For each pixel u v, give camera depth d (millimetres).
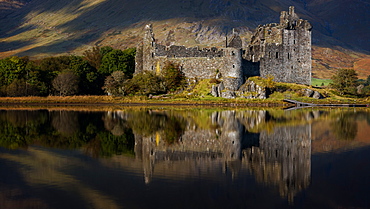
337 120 88188
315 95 146000
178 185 38094
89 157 48781
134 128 74125
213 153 52500
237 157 50031
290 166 45438
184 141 61312
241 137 65062
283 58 156750
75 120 86188
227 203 33781
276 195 35781
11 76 158750
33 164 45156
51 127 74875
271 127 76625
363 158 49438
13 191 36000
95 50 195250
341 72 160000
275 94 144125
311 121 86000
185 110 113250
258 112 106875
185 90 144875
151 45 152125
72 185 37656
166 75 146250
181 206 33000
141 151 53000
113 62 168500
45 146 55469
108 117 92500
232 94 138750
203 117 92438
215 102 132375
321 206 33500
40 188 36875
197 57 148125
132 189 36719
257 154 52094
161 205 33062
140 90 147500
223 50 148375
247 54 153500
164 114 99938
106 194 35375
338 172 43000
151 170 42969
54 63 174000
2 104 142250
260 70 152500
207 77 145625
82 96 150000
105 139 61906
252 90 141125
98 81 167125
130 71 170125
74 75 157000
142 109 117562
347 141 61375
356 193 36469
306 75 161500
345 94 158125
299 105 136500
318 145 58281
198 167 44781
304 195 35906
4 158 47906
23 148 53875
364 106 136875
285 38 157000
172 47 152250
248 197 35281
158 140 61844
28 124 79062
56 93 160625
